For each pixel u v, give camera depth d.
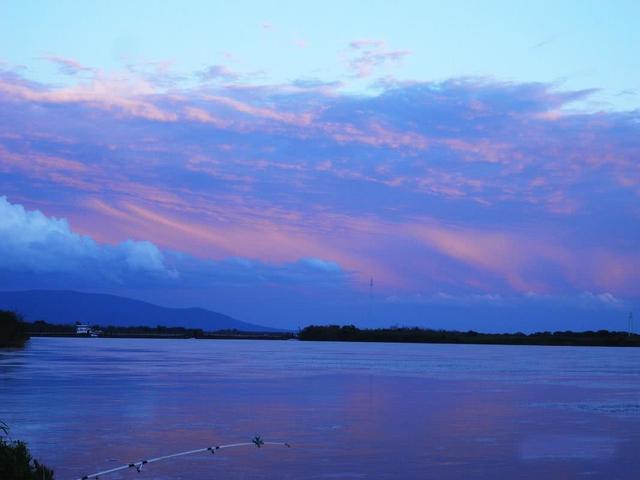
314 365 66.56
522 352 129.62
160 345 139.25
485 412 30.50
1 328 105.69
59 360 68.44
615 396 38.00
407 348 149.25
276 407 31.33
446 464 19.61
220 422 26.59
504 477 18.22
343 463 19.58
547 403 34.34
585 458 20.61
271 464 19.34
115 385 40.84
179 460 19.78
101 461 19.47
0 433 23.59
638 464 19.84
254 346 148.88
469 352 123.25
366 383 45.09
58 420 26.72
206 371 55.12
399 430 25.23
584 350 155.00
